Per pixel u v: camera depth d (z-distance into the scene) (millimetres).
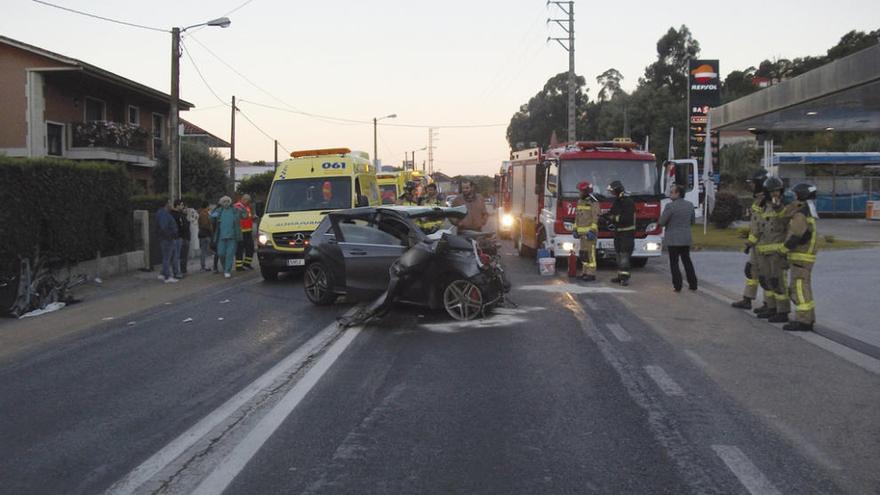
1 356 9289
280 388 7121
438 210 12133
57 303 13461
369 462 5094
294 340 9570
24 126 29469
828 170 40781
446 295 10664
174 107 21734
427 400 6605
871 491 4551
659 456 5156
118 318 11984
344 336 9664
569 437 5566
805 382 7156
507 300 12023
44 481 4887
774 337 9344
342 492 4590
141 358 8758
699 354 8391
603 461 5066
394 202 30234
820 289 13125
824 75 23266
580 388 6961
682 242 13352
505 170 27297
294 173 17312
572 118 36812
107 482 4844
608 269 17578
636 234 16453
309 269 12625
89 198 16906
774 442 5438
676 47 76125
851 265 16672
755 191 11023
